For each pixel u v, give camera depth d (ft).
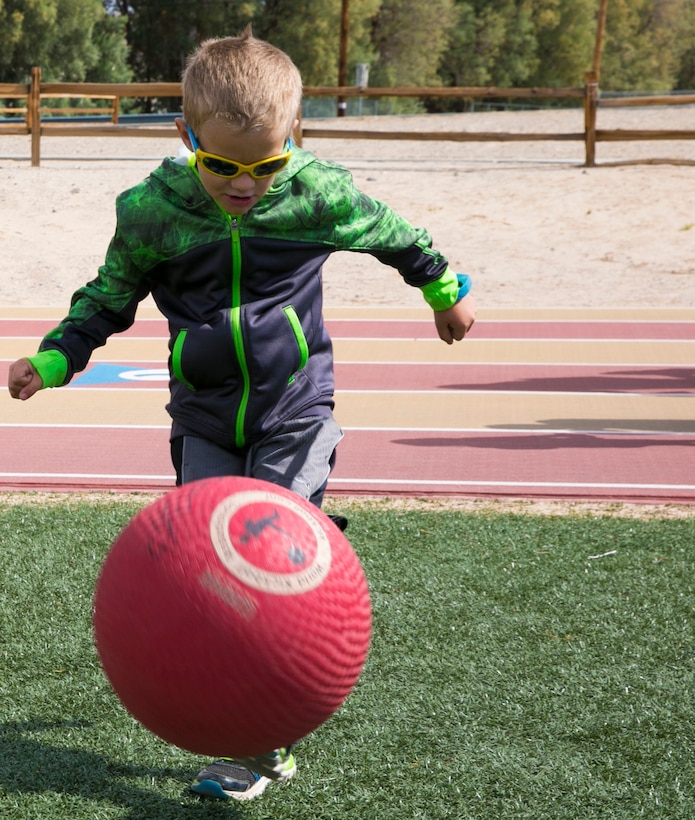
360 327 41.16
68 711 11.94
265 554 7.14
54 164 71.97
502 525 18.57
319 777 10.55
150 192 9.43
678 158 77.05
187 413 9.99
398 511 19.40
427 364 34.55
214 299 9.58
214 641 6.97
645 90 273.33
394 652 13.41
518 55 246.27
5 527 18.17
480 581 15.84
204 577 7.02
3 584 15.58
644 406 28.73
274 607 7.04
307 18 197.67
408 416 27.61
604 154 82.07
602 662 13.15
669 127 104.42
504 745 11.17
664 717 11.76
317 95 69.36
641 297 47.29
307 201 9.52
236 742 7.39
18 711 11.91
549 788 10.35
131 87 69.51
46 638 13.82
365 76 144.46
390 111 149.89
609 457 23.57
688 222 59.26
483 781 10.48
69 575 15.98
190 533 7.19
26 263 52.37
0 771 10.62
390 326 41.37
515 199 63.98
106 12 203.21
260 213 9.37
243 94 8.36
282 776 9.21
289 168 9.40
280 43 197.77
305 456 9.87
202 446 9.96
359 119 119.55
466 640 13.78
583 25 253.03
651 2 281.13
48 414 27.58
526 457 23.57
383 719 11.72
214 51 8.65
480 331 40.42
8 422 26.71
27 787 10.34
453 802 10.11
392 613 14.61
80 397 29.55
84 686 12.55
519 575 16.11
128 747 11.18
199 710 7.17
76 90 69.00
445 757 10.93
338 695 7.55
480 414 27.84
